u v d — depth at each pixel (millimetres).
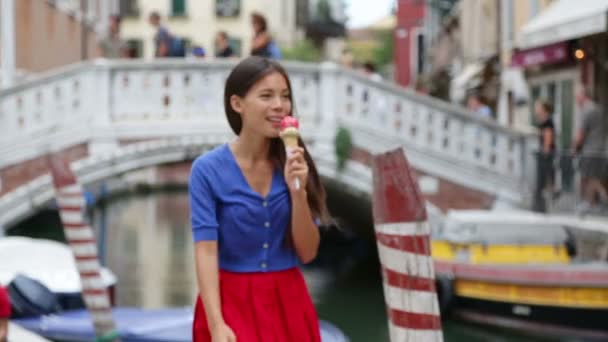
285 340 4172
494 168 17641
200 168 4164
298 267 4301
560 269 13625
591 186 15734
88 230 9453
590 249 14539
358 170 17375
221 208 4152
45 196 16547
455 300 14562
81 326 10734
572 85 19312
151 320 10781
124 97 17031
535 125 21969
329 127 17297
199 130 17062
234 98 4176
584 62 18266
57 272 12031
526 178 17578
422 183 17594
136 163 17078
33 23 23359
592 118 16516
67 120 16844
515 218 15203
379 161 4484
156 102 17078
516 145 17641
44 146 16578
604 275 13391
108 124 16969
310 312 4289
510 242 14906
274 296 4191
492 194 17641
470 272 14414
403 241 4441
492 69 27750
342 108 17391
